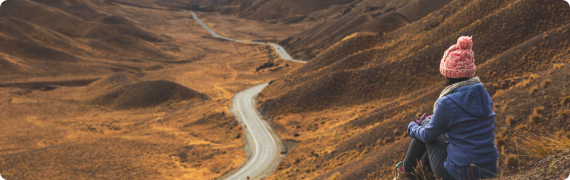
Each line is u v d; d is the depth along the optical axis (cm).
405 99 7969
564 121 1171
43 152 8025
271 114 10769
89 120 11938
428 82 9325
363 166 2994
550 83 1530
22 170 6894
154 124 11569
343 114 9325
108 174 6881
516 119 1456
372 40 14250
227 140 9256
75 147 8506
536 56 6500
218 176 6812
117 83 16225
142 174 6962
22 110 12262
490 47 8806
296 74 14238
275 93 12581
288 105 10819
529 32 8444
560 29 6606
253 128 9775
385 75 10194
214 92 15600
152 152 8469
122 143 9012
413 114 4216
